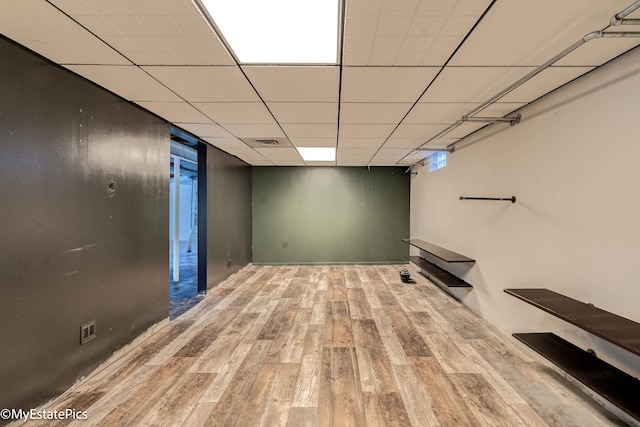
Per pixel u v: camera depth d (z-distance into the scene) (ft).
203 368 7.55
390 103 8.38
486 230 10.71
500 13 4.42
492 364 7.72
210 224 14.47
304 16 4.58
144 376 7.18
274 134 12.09
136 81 6.99
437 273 14.37
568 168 6.88
